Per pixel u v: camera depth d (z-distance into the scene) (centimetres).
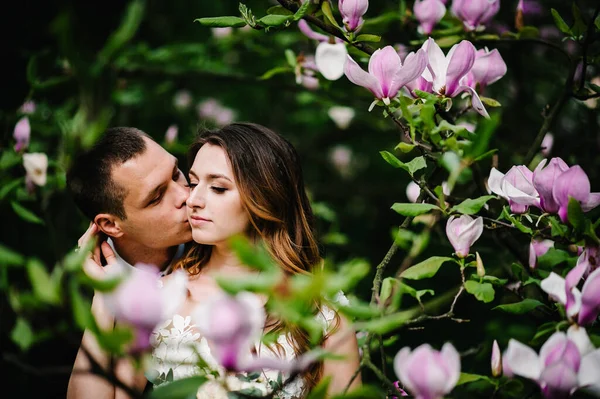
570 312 149
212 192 205
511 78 330
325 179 464
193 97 414
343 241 314
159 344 199
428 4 232
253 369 124
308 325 121
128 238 221
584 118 306
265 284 116
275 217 209
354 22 204
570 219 162
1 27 259
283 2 204
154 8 383
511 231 217
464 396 201
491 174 182
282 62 309
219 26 195
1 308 210
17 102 266
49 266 273
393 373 253
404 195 416
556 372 133
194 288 211
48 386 265
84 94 152
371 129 416
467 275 267
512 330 233
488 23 241
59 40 146
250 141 209
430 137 170
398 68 182
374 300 179
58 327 162
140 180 212
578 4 310
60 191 250
